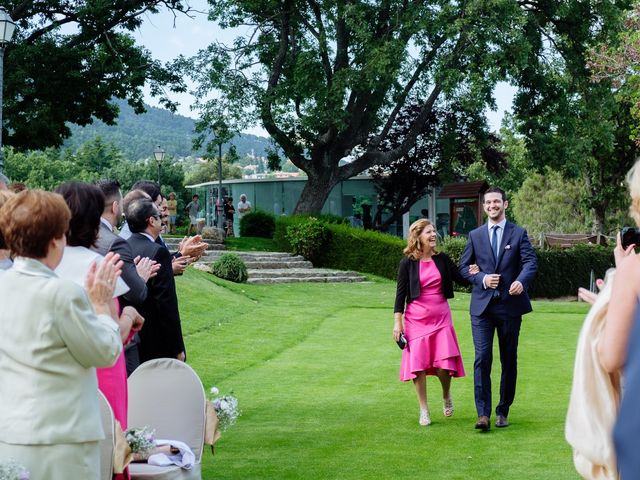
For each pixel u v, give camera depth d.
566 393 9.88
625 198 40.75
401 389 10.30
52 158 105.38
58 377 3.66
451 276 8.34
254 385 10.58
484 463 6.79
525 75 32.94
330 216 31.48
